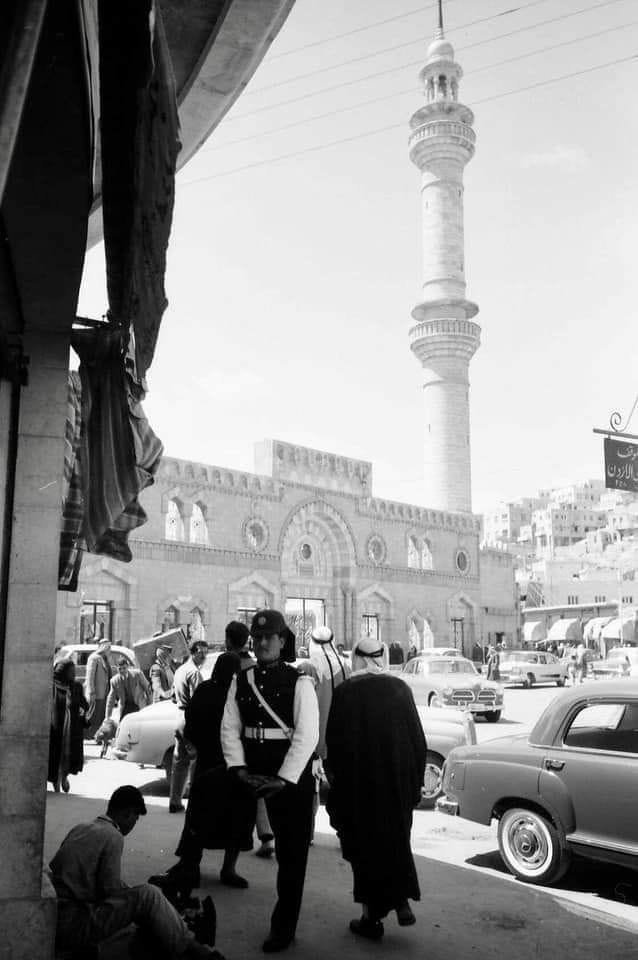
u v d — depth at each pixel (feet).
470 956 17.04
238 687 17.89
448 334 186.60
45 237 14.62
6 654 16.21
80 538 20.62
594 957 17.13
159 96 9.55
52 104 11.21
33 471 17.06
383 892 17.93
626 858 20.74
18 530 16.79
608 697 22.26
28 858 15.39
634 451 66.03
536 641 207.00
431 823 31.76
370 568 130.52
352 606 126.21
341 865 24.29
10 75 6.26
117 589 96.27
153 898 15.34
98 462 18.33
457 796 25.11
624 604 176.35
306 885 22.06
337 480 128.47
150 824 28.96
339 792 18.51
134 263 11.81
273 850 24.80
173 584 101.60
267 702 17.57
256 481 113.91
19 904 14.61
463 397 188.65
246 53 22.61
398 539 137.28
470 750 25.43
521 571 340.18
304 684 17.58
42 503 16.99
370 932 17.99
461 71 203.31
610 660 117.39
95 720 50.31
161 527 101.50
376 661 19.30
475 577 151.43
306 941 17.72
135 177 10.89
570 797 22.07
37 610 16.53
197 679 31.42
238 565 109.91
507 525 563.07
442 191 197.77
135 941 15.52
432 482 185.37
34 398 17.29
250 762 17.56
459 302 190.80
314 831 29.01
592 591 294.87
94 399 18.30
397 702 18.70
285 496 118.21
